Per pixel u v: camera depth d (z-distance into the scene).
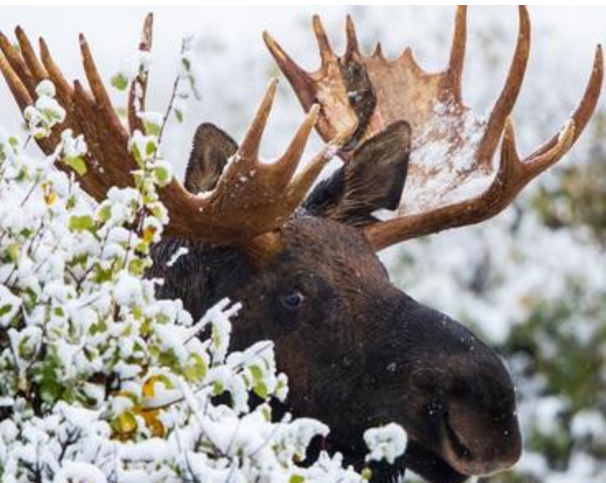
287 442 9.11
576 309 20.30
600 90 12.65
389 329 11.50
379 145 12.51
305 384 11.57
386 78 13.74
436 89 13.64
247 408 9.84
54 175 9.52
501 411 11.18
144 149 9.55
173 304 9.48
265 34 13.77
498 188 12.59
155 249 11.80
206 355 9.41
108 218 9.47
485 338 20.14
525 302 20.25
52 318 9.17
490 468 11.21
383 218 12.91
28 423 9.06
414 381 11.32
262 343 9.47
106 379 9.36
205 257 11.73
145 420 9.41
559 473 19.48
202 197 11.43
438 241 21.17
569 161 21.58
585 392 19.95
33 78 11.16
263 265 11.68
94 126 11.09
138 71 9.82
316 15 13.84
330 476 9.34
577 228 21.42
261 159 11.41
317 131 13.63
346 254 11.83
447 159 13.25
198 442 9.00
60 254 9.30
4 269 9.33
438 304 20.41
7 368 9.21
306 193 11.45
